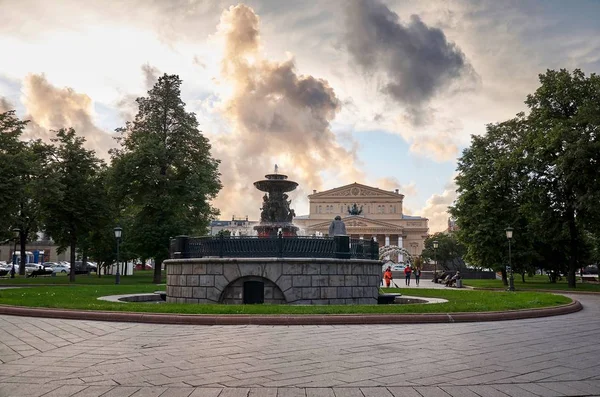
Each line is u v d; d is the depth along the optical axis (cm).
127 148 4328
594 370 721
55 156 4269
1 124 3753
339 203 13650
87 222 4144
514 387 622
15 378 658
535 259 4409
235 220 13138
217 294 1617
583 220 3800
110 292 2300
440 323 1268
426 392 596
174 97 4369
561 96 3853
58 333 1061
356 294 1661
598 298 2681
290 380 649
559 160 3531
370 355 820
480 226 4225
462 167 4638
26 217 4716
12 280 4022
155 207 4053
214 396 573
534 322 1335
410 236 13450
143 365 738
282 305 1437
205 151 4422
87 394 581
